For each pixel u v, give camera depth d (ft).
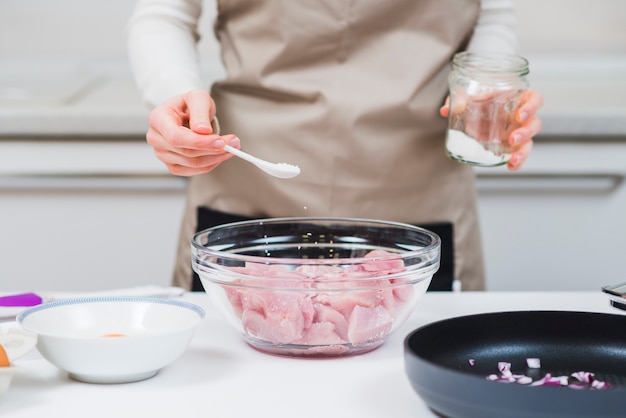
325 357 3.33
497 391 2.53
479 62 4.24
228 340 3.52
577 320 3.16
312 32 4.68
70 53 8.90
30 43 8.89
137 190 6.94
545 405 2.50
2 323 3.59
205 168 3.94
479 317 3.12
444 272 5.06
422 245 3.62
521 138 4.10
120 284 7.12
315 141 4.76
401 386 3.05
